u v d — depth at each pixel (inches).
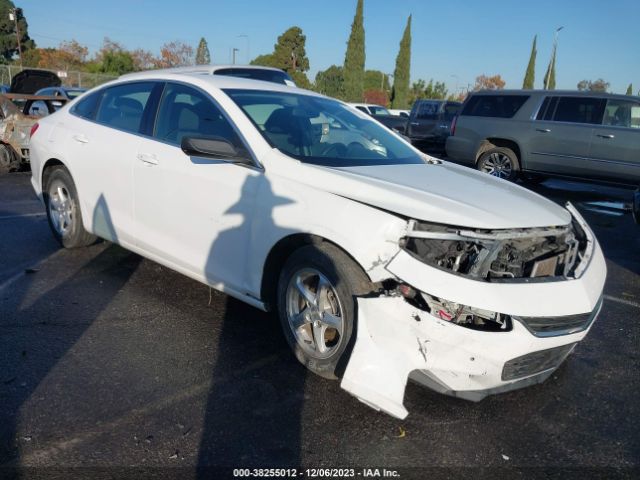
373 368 106.9
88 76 1406.3
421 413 117.6
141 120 169.5
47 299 165.0
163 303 165.9
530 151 408.8
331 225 116.3
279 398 119.4
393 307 105.7
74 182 191.8
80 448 100.8
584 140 382.6
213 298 171.0
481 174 158.1
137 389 120.3
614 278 218.5
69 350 135.8
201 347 140.2
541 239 121.0
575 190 438.9
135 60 2030.0
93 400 115.6
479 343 102.5
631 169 366.9
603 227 310.0
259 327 152.6
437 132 653.3
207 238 145.9
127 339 142.9
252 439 105.9
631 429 116.3
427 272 104.2
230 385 123.6
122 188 169.3
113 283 179.8
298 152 140.6
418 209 111.6
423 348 104.7
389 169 140.3
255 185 133.3
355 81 2089.1
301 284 127.0
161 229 158.9
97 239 222.7
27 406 112.2
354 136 161.2
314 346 126.4
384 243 109.6
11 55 2696.9
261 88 163.8
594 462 105.3
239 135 141.8
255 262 133.9
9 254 204.1
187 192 148.5
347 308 115.0
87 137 184.2
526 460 104.8
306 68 2123.5
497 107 427.2
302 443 105.7
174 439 104.6
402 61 2313.0
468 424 114.7
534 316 103.8
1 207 283.9
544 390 129.8
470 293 102.0
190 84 160.9
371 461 101.9
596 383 134.5
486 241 107.7
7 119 386.3
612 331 166.1
